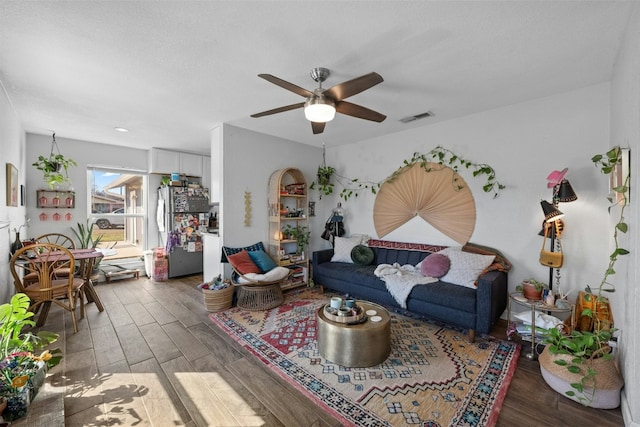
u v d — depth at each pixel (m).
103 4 1.50
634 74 1.54
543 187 2.77
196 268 5.09
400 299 2.92
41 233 4.03
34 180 3.96
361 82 1.80
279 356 2.28
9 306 1.64
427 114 3.25
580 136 2.56
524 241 2.90
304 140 4.43
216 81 2.40
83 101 2.80
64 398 1.77
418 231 3.78
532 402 1.75
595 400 1.67
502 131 3.03
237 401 1.77
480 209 3.21
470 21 1.65
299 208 4.46
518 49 1.94
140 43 1.85
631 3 1.49
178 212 4.84
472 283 2.78
